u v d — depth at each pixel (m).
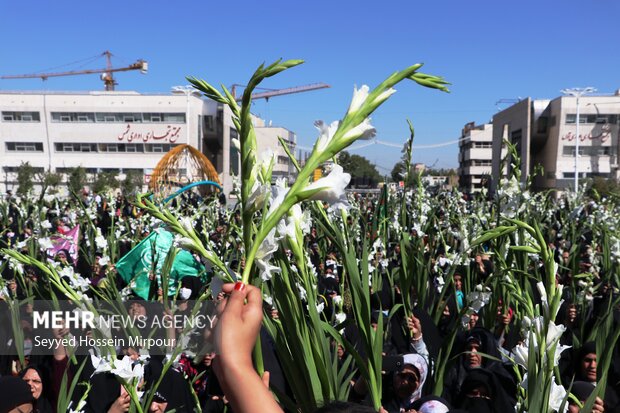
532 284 6.55
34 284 4.61
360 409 1.46
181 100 66.38
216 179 20.70
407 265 5.16
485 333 5.00
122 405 3.54
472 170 85.25
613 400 4.67
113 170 67.06
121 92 66.81
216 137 53.81
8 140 67.62
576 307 6.38
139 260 6.29
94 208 14.06
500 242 4.70
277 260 2.17
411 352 5.05
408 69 1.37
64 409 3.25
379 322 2.52
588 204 16.69
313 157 1.42
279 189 1.63
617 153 61.72
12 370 4.74
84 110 66.81
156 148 66.75
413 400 4.35
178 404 4.25
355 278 2.53
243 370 1.18
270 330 2.45
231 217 5.48
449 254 6.27
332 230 2.70
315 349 2.25
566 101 61.28
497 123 71.50
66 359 4.23
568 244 10.80
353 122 1.40
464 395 4.21
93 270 8.23
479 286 4.11
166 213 1.72
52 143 67.38
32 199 17.22
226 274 1.68
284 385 4.27
